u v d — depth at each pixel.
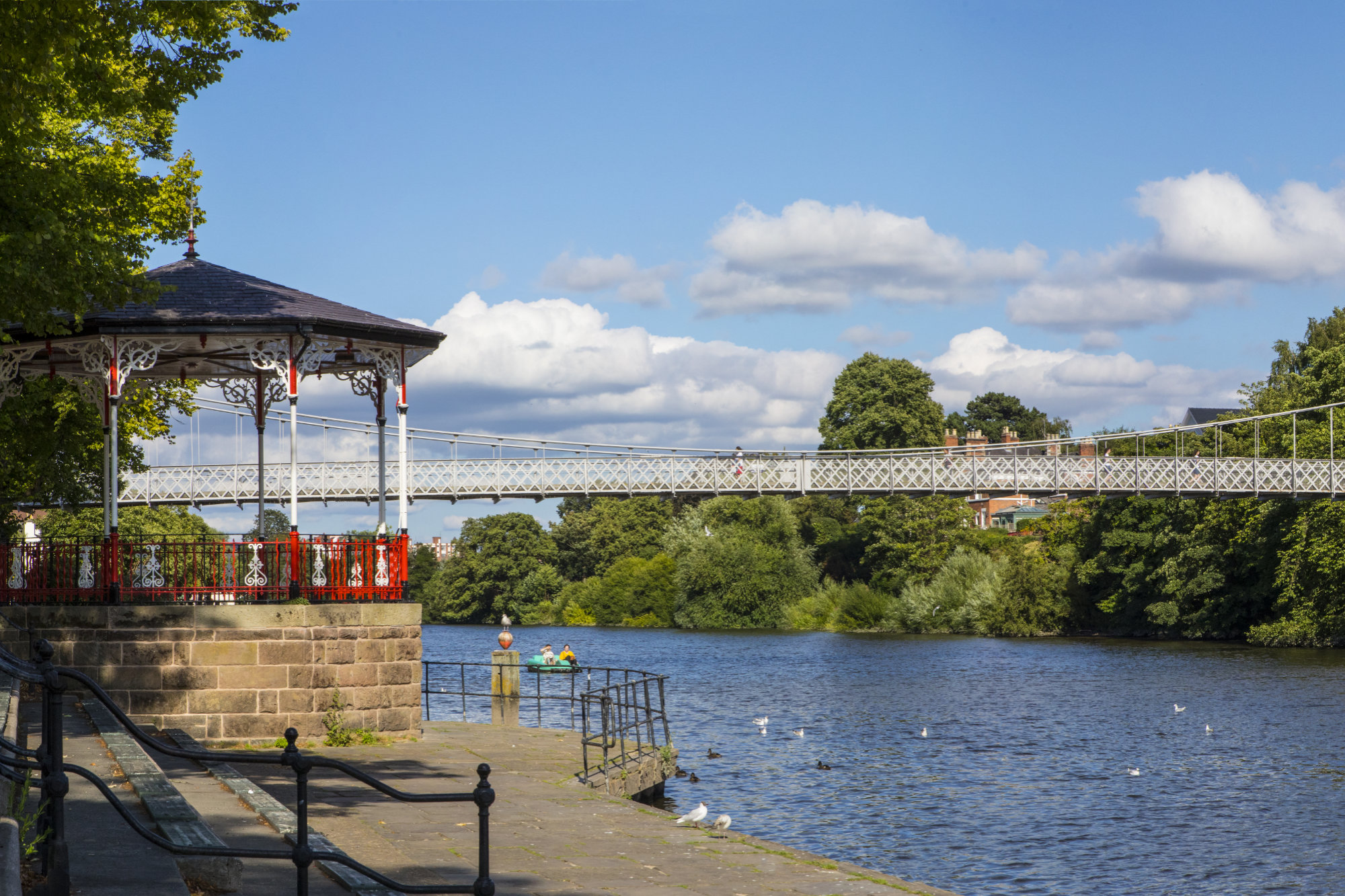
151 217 24.14
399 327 19.23
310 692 18.03
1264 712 38.47
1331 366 78.62
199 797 11.46
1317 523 68.94
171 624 17.73
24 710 16.06
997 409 152.00
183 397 28.92
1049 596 84.50
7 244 13.55
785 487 68.88
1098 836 21.22
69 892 6.40
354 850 10.95
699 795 24.52
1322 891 17.69
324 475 62.25
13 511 29.44
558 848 11.36
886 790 25.23
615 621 122.62
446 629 132.00
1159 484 69.44
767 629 103.69
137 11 12.83
